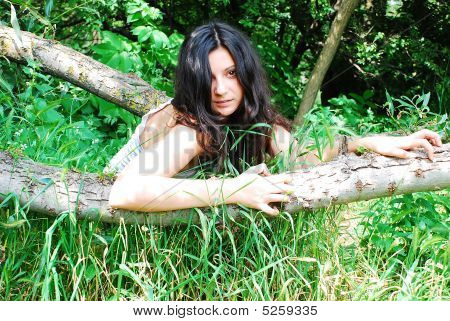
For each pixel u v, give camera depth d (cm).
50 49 366
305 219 232
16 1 272
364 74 624
